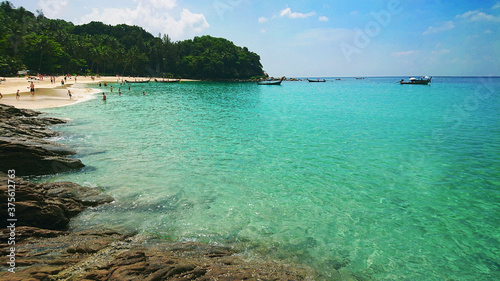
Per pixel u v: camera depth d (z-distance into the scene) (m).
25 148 12.20
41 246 6.23
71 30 163.25
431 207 10.21
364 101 54.22
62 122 24.80
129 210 9.30
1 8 126.88
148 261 5.57
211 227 8.42
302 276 6.23
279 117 32.47
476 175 13.45
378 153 17.20
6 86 55.97
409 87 118.25
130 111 35.06
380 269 6.78
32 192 8.16
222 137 21.52
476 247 7.81
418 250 7.62
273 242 7.72
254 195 10.95
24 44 94.69
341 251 7.44
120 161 14.82
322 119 31.05
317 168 14.35
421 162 15.41
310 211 9.71
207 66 169.88
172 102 49.06
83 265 5.54
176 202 10.07
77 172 12.87
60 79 93.81
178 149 17.67
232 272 5.59
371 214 9.60
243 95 71.50
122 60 133.38
